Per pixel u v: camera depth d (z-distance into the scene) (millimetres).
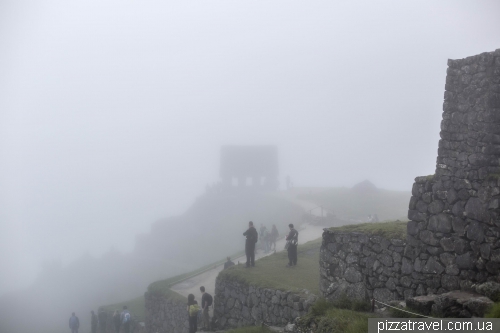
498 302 7945
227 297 17734
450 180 10492
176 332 20812
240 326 16562
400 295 11203
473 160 10117
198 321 18766
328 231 13633
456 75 10828
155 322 23641
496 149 9797
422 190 11031
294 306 13539
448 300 8688
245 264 20984
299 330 10469
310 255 22859
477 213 9844
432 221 10703
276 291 14586
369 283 12078
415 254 10977
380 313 9719
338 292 11492
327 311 10312
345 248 12961
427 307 9031
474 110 10320
